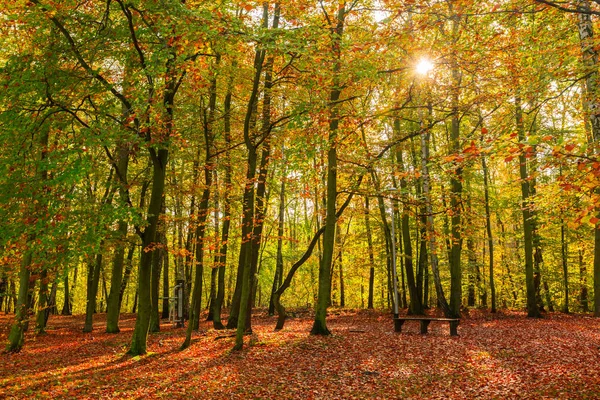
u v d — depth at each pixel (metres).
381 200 24.84
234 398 8.36
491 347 12.16
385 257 28.06
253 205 14.23
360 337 14.27
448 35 9.73
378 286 39.97
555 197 7.50
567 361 9.95
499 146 4.91
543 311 24.39
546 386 8.16
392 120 18.23
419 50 9.16
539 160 5.58
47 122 10.19
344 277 31.30
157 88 10.11
